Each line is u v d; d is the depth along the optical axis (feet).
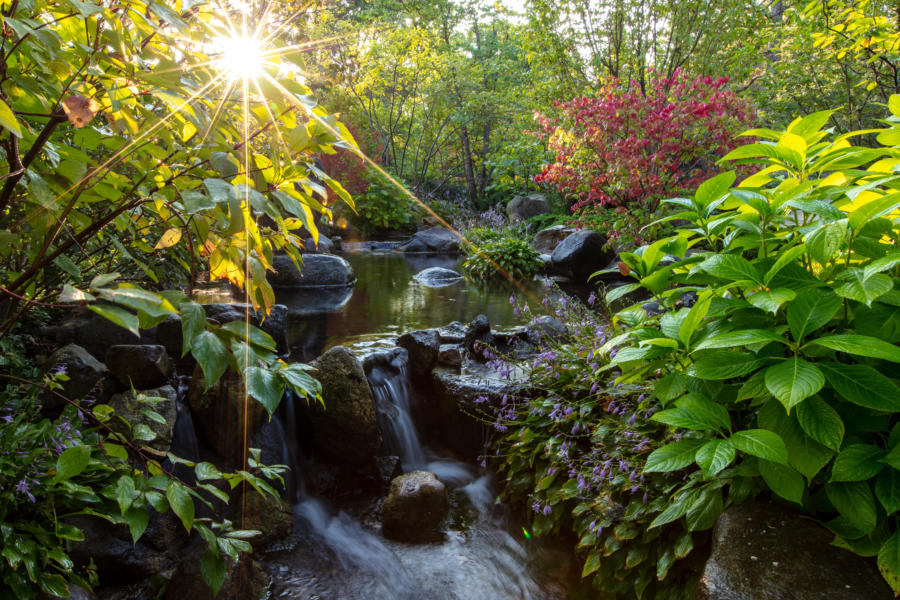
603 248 31.17
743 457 6.70
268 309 4.55
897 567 4.99
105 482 8.02
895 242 6.25
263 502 10.68
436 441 14.43
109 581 8.18
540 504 10.26
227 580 8.67
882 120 7.23
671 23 35.65
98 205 6.31
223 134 4.58
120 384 10.53
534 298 27.27
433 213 62.59
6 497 6.73
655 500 7.90
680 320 6.78
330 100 62.80
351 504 12.05
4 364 9.77
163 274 11.92
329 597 9.18
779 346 5.96
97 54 3.74
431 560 10.17
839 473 5.34
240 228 3.57
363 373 13.00
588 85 37.65
